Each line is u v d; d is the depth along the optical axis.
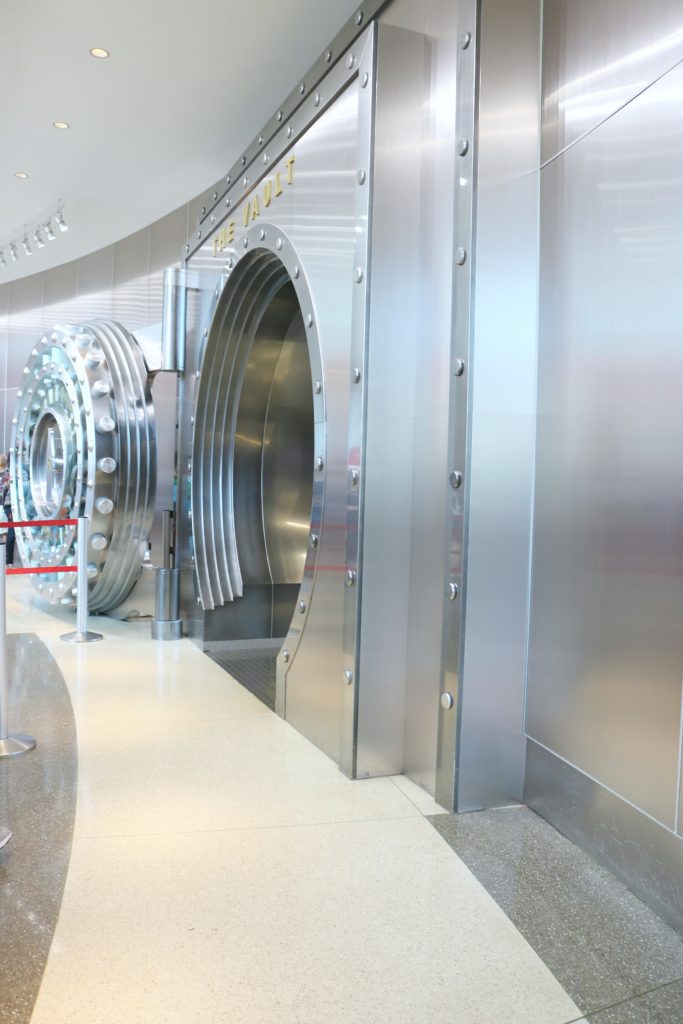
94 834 2.77
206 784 3.23
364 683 3.32
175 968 2.04
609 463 2.63
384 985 1.98
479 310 2.92
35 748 3.61
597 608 2.68
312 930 2.21
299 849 2.69
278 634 5.96
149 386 6.76
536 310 3.02
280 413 5.97
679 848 2.28
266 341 5.76
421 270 3.37
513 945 2.16
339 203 3.62
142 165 6.59
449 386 3.09
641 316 2.49
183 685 4.72
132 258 8.40
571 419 2.83
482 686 3.01
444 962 2.08
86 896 2.37
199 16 4.46
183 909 2.31
